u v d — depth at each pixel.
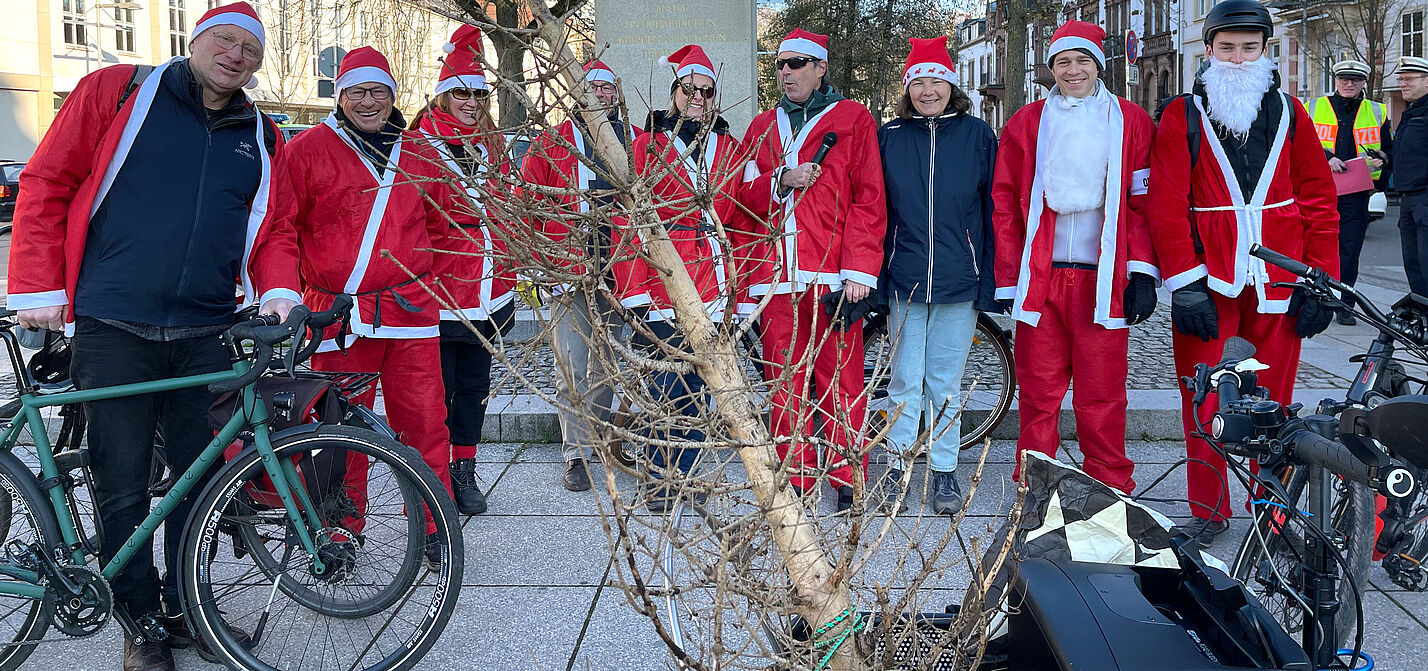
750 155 2.72
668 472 1.86
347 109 4.13
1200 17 48.94
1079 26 4.41
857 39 25.83
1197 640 2.27
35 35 34.41
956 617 2.25
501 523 4.65
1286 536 2.70
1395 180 8.80
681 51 4.51
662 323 4.24
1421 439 1.96
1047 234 4.46
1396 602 3.72
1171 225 4.20
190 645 3.57
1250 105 4.11
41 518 3.28
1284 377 4.37
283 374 3.37
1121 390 4.51
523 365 2.03
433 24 11.92
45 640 3.44
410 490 3.28
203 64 3.25
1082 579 2.37
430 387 4.28
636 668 3.36
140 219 3.22
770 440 1.86
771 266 4.50
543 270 1.98
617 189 1.99
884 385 5.54
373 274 4.13
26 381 3.32
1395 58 35.16
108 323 3.22
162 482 3.60
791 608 1.94
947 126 4.67
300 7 14.10
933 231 4.62
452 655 3.47
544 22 2.03
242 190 3.41
